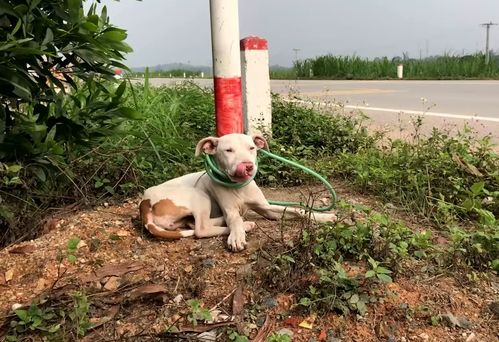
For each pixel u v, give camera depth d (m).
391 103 3.36
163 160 1.52
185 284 0.86
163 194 1.04
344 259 0.89
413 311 0.76
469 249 0.88
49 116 1.26
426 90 4.34
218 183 1.03
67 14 1.15
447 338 0.72
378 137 1.77
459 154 1.35
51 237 1.04
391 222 0.97
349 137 1.76
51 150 1.14
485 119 2.50
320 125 1.85
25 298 0.85
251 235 1.00
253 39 1.73
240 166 0.95
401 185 1.27
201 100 2.52
